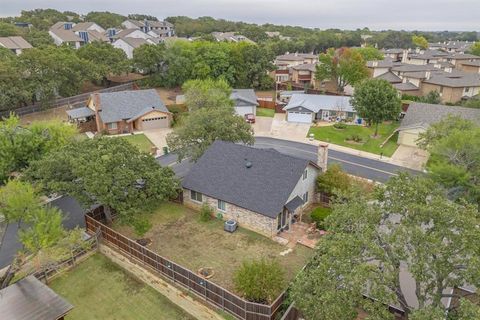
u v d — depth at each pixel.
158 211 30.58
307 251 25.11
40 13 169.75
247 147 31.17
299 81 92.88
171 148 36.47
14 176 34.16
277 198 26.47
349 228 16.66
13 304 17.20
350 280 13.75
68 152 27.53
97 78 69.81
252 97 65.81
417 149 49.38
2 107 54.03
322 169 31.75
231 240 26.41
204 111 37.97
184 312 21.06
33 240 20.94
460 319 11.97
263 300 19.52
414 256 14.08
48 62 58.81
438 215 14.52
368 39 176.88
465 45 152.88
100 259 25.55
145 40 108.00
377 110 51.69
